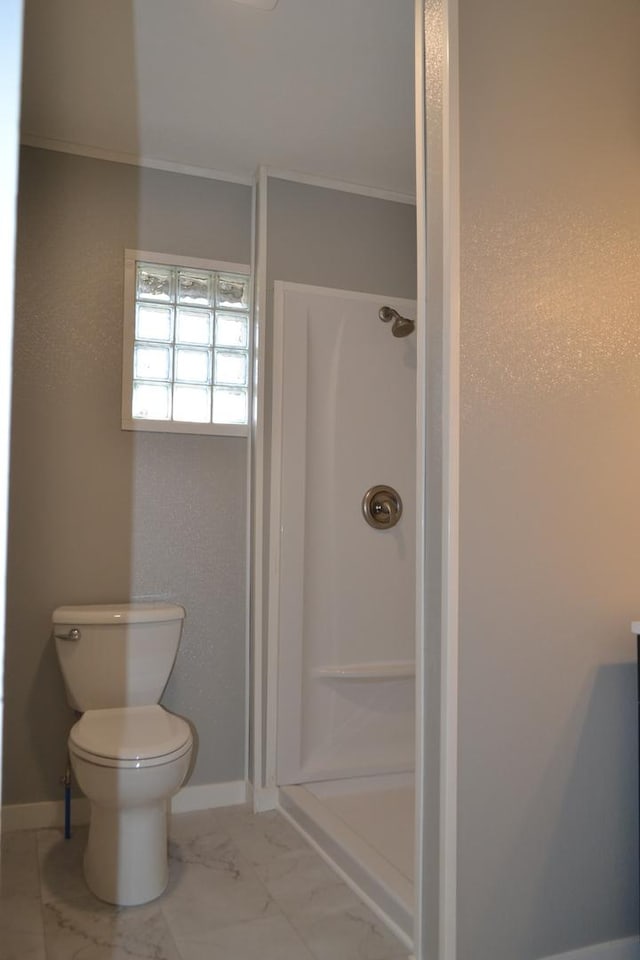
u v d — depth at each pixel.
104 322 2.59
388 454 2.88
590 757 1.70
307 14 1.90
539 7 1.72
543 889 1.63
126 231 2.63
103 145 2.58
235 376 2.78
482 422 1.61
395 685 2.83
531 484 1.66
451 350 1.58
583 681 1.70
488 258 1.63
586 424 1.74
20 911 1.96
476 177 1.62
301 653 2.69
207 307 2.75
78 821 2.50
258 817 2.58
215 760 2.68
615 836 1.72
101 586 2.56
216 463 2.72
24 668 2.46
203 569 2.69
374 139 2.53
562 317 1.72
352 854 2.13
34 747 2.47
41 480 2.50
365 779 2.74
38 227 2.53
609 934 1.70
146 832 2.03
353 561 2.81
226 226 2.76
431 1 1.67
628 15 1.85
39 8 1.86
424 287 1.68
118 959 1.74
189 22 1.94
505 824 1.59
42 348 2.52
